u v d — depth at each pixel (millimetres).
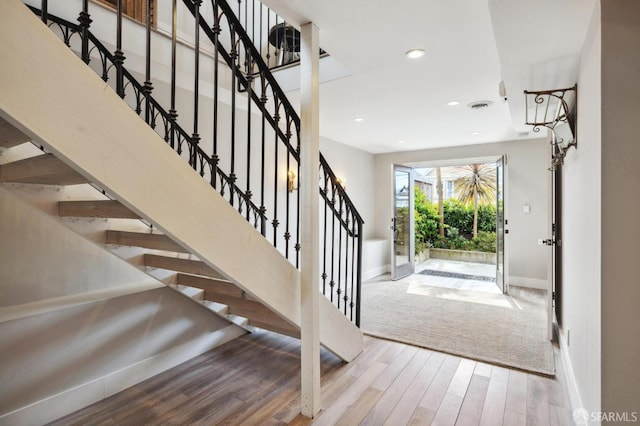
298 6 1818
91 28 2625
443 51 2424
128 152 1305
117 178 1269
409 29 2078
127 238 2047
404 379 2574
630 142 1350
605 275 1391
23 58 1046
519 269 5625
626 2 1363
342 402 2270
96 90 1217
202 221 1586
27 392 1946
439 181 10211
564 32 1752
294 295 2180
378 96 3504
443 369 2729
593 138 1584
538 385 2482
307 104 2066
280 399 2297
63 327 2102
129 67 2869
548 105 2805
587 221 1776
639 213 1337
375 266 6535
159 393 2359
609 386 1385
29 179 1637
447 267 7703
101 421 2049
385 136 5414
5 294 2117
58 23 2172
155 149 1395
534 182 5531
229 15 1853
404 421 2066
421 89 3303
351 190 6301
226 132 3648
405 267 6523
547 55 2012
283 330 2900
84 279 2473
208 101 3473
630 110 1350
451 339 3314
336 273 5645
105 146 1236
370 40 2205
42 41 1089
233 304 2678
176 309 2770
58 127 1116
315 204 2117
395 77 2998
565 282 2816
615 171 1372
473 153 6062
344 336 2803
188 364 2779
